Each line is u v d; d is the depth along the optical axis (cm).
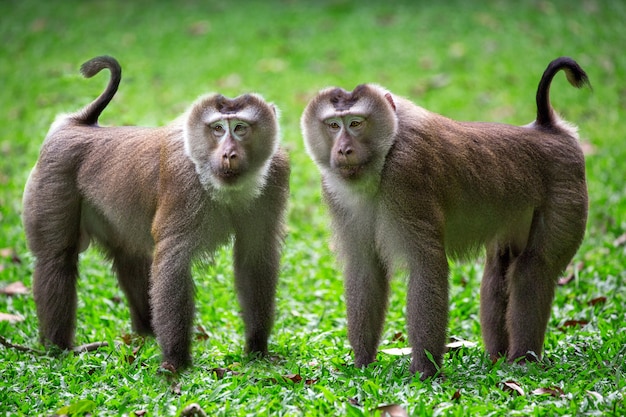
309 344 1070
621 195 1543
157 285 977
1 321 1162
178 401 847
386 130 906
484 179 981
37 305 1120
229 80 2178
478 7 2712
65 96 1947
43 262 1120
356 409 783
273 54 2388
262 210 1028
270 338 1123
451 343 1023
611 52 2344
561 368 937
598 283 1255
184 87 2144
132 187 1062
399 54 2348
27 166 1719
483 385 872
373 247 966
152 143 1065
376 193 925
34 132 1855
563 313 1178
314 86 2131
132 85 2158
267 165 1001
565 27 2506
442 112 1961
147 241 1080
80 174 1116
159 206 1004
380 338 999
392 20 2625
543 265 1020
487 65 2252
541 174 1020
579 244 1032
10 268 1356
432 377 897
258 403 830
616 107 2008
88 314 1222
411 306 916
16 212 1559
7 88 2197
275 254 1050
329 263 1385
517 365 955
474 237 1017
